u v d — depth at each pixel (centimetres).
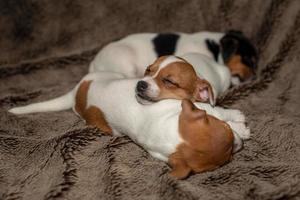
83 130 58
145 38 77
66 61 77
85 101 61
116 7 78
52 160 53
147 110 54
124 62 74
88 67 77
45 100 68
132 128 55
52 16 76
